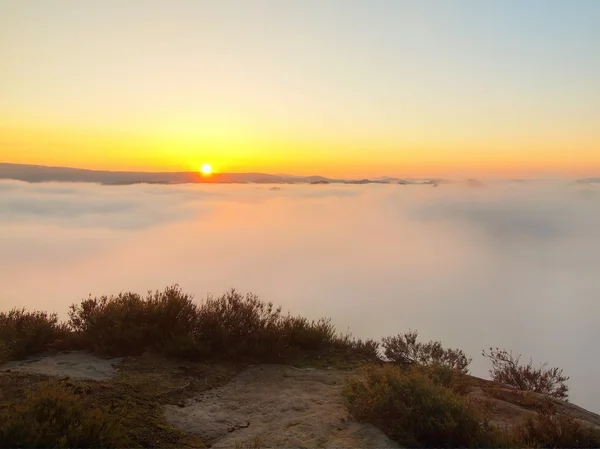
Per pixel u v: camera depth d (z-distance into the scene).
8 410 3.70
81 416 3.77
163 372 5.91
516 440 4.33
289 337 7.74
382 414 4.81
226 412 4.98
